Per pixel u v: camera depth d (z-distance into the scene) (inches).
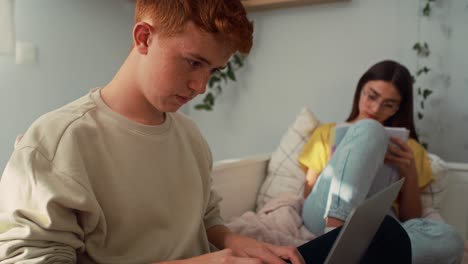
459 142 77.8
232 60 98.7
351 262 30.5
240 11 28.6
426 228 50.4
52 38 75.4
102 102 31.1
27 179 26.4
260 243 35.2
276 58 94.7
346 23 85.9
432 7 77.8
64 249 26.3
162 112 34.4
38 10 72.9
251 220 58.5
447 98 78.2
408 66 80.8
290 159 72.9
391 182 59.2
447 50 77.3
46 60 74.7
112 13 86.9
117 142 30.6
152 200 31.7
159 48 28.1
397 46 81.3
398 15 80.8
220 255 27.8
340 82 87.3
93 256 28.9
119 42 89.0
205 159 38.8
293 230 56.5
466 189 67.2
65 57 77.9
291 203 62.6
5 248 25.1
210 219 39.9
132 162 31.0
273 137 96.4
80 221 28.6
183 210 34.1
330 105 88.8
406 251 36.7
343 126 61.4
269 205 63.6
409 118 68.7
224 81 102.1
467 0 75.2
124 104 31.5
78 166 27.7
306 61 91.0
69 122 29.0
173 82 28.3
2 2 63.1
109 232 30.1
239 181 68.7
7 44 63.9
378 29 82.8
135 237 31.1
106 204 29.8
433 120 79.7
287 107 94.0
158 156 32.6
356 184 48.3
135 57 30.9
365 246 32.8
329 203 49.8
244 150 100.9
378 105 65.2
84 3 80.8
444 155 79.4
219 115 103.8
